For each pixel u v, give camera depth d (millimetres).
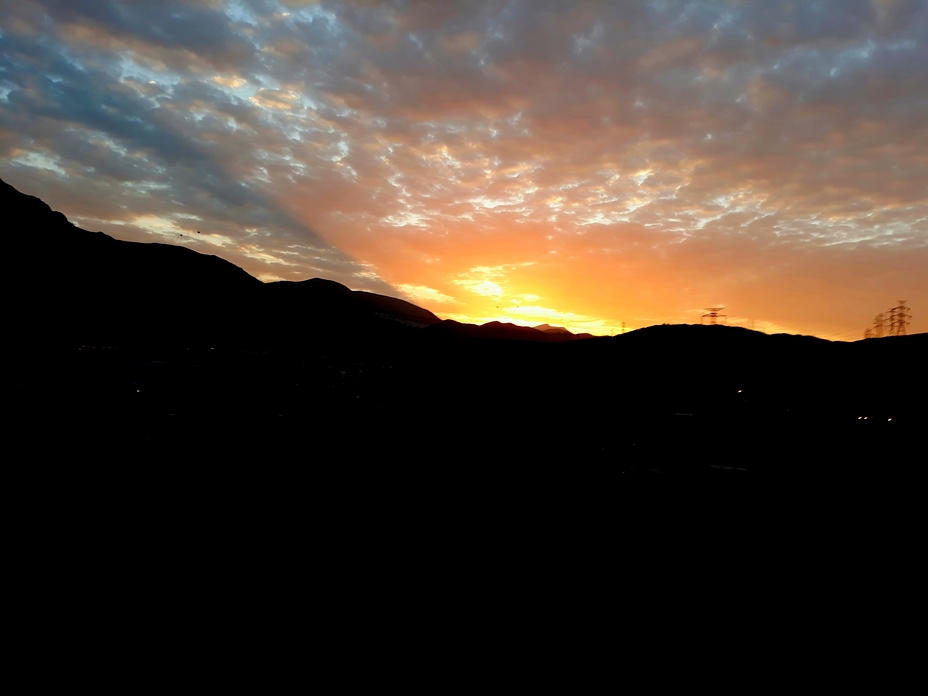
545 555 10586
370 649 6609
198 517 11680
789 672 6496
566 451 23453
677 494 16828
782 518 14555
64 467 15234
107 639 6500
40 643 6297
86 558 8984
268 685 5707
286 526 11438
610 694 5898
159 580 8305
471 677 6113
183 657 6188
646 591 9047
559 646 6977
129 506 12164
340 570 9148
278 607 7625
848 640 7453
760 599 8875
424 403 40750
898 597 9125
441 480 17281
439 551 10422
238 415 28656
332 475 17047
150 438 20469
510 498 15312
